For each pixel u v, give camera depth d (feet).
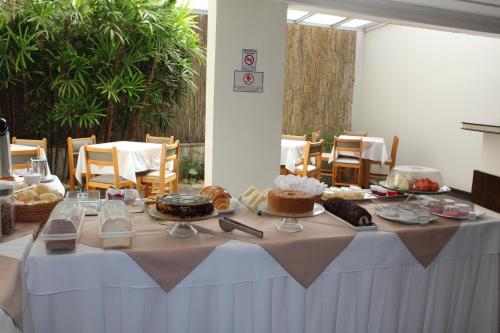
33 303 4.34
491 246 6.23
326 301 5.38
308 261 5.15
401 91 22.35
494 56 17.38
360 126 25.26
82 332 4.56
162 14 17.21
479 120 18.07
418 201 7.22
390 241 5.51
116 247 4.58
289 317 5.22
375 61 24.12
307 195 5.42
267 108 13.08
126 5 16.43
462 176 19.01
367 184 19.07
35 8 15.35
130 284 4.60
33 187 5.80
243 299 5.02
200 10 20.63
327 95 24.39
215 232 5.32
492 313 6.41
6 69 15.87
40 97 17.16
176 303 4.78
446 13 13.20
